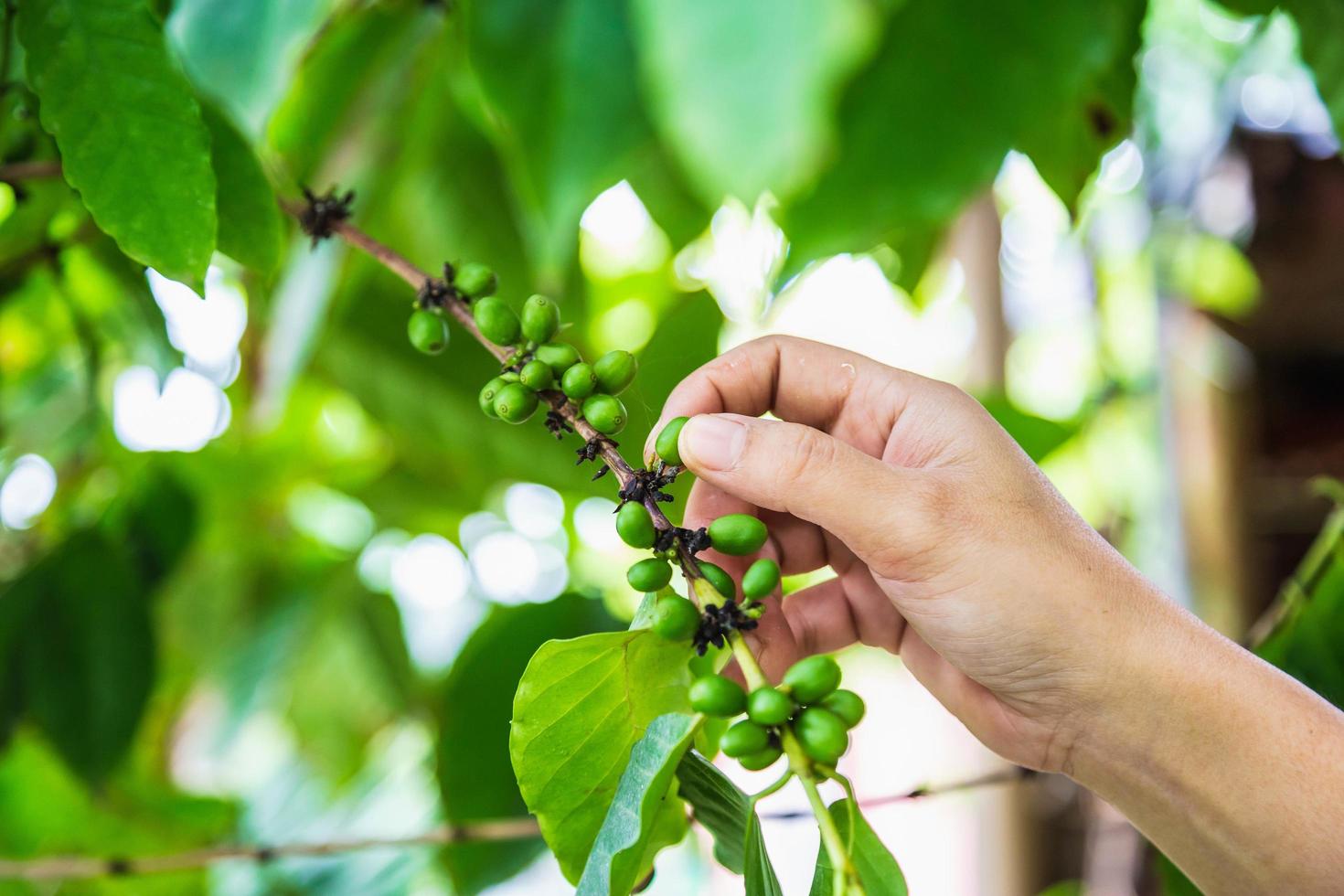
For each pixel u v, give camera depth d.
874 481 0.43
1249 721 0.44
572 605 0.56
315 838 0.72
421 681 0.78
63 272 0.52
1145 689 0.44
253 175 0.44
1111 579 0.44
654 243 0.73
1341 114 0.51
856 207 0.47
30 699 0.57
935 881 0.82
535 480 0.65
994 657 0.45
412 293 0.63
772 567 0.39
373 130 0.56
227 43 0.43
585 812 0.40
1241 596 0.74
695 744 0.41
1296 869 0.44
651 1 0.34
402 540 0.81
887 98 0.46
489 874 0.54
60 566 0.59
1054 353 0.96
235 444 0.72
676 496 0.58
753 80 0.33
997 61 0.46
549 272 0.46
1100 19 0.46
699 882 0.62
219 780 1.00
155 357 0.52
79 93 0.40
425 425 0.64
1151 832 0.47
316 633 0.76
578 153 0.45
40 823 0.71
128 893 0.70
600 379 0.42
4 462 0.63
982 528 0.44
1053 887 0.74
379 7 0.53
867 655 0.86
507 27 0.44
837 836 0.35
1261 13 0.52
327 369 0.63
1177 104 0.72
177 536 0.63
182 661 0.81
